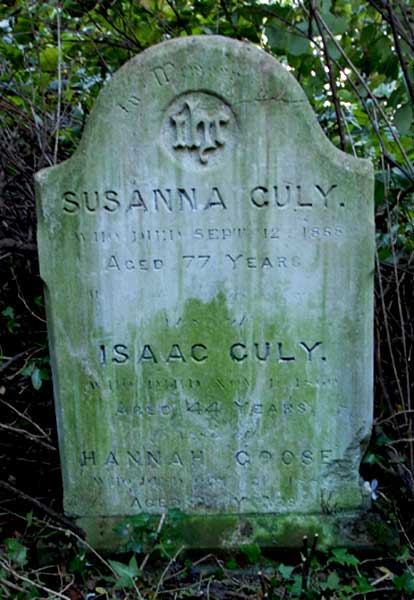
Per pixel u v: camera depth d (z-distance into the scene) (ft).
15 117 6.63
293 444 5.03
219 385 4.95
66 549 4.99
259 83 4.54
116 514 5.11
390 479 5.70
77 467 5.05
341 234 4.73
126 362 4.92
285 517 5.07
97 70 7.27
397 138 6.17
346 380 4.93
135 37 6.75
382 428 5.91
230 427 5.01
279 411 4.99
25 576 4.81
